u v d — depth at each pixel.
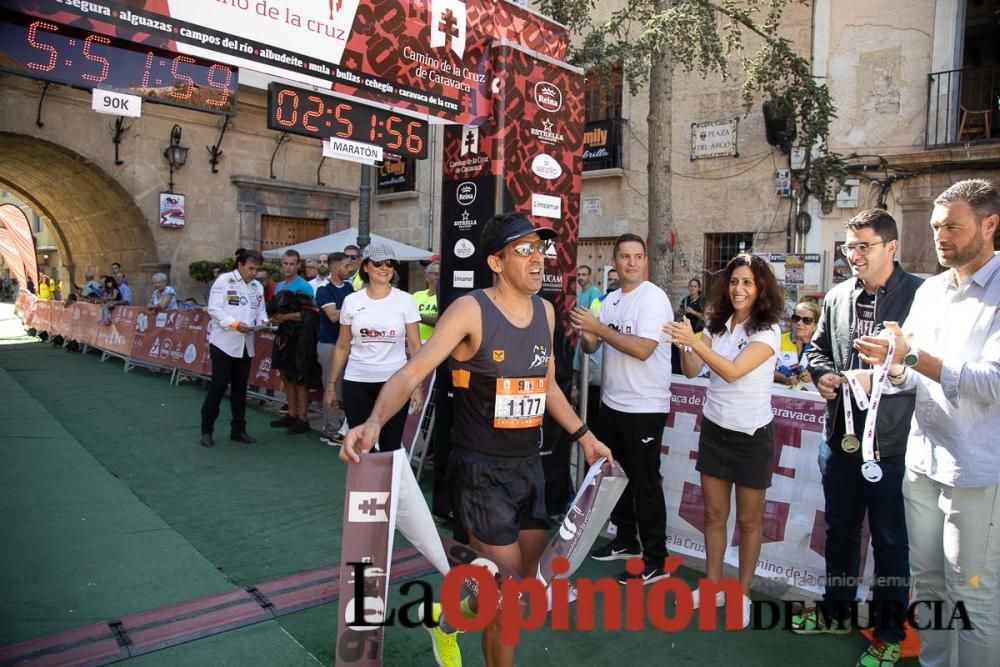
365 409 4.66
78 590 3.40
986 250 2.37
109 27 3.06
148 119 13.47
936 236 2.44
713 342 3.44
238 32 3.43
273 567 3.73
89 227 16.20
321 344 6.60
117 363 11.58
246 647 2.93
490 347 2.35
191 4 3.28
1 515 4.38
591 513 2.50
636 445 3.70
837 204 10.36
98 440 6.33
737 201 11.32
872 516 2.96
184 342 9.60
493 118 4.33
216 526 4.32
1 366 10.94
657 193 8.02
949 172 9.56
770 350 3.16
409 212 16.17
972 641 2.41
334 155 4.03
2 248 21.14
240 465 5.67
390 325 4.61
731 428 3.22
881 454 2.89
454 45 4.23
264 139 15.04
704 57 7.70
